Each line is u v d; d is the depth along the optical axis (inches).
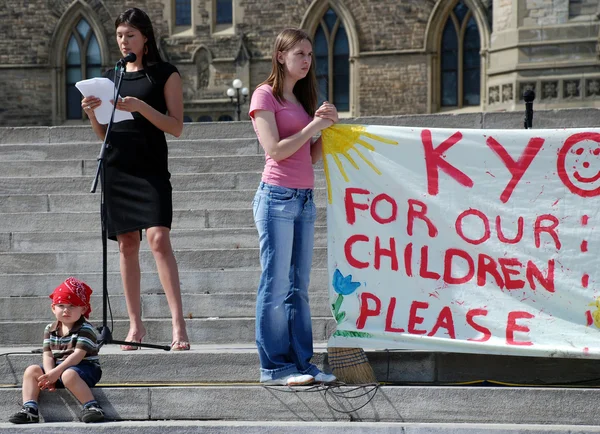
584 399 236.7
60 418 245.8
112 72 284.7
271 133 241.4
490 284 257.4
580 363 255.0
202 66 1307.8
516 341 252.7
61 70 1322.6
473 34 1230.3
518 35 1060.5
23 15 1318.9
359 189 260.8
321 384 245.1
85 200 394.3
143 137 274.8
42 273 346.3
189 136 480.4
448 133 260.1
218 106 1304.1
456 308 256.7
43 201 395.5
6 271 350.3
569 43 1042.7
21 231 377.1
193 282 334.3
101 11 1314.0
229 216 376.8
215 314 319.6
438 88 1242.0
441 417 240.4
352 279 259.0
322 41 1280.8
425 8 1231.5
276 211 243.6
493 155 259.1
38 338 307.3
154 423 238.2
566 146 257.3
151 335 305.4
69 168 430.0
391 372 257.9
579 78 1039.6
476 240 258.4
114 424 236.7
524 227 257.8
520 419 238.5
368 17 1249.4
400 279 258.8
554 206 257.1
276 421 242.4
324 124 242.4
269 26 1289.4
